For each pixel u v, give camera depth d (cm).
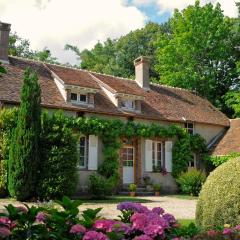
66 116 2084
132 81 2791
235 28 3538
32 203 1561
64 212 387
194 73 3341
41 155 1681
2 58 2209
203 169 2692
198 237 450
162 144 2525
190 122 2670
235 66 3516
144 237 364
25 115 1659
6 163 1742
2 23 2236
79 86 2169
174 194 2388
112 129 2212
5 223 372
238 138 2658
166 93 2888
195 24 3419
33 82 1698
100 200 1808
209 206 818
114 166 2200
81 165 2150
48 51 4772
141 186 2342
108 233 367
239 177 801
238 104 3070
